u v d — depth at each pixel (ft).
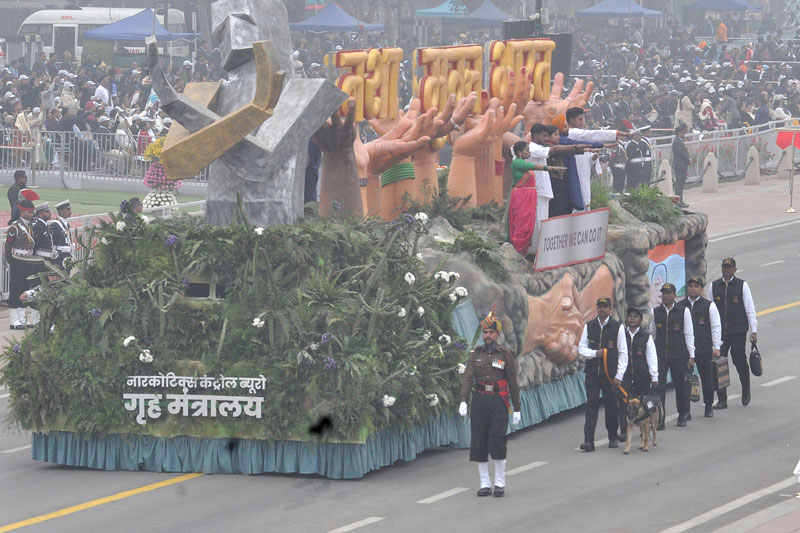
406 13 603.67
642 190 174.19
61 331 129.70
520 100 183.62
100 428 128.26
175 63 486.38
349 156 147.43
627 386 136.05
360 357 122.52
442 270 141.38
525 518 110.32
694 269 180.55
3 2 578.25
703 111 395.34
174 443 127.54
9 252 199.41
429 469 128.06
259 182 133.28
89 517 112.47
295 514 111.96
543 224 146.00
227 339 125.70
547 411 148.97
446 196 163.22
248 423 125.18
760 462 129.39
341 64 157.28
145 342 127.85
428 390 130.41
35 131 328.90
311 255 128.26
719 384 150.20
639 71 497.05
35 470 130.72
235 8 139.64
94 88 380.58
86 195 315.58
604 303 135.64
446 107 160.25
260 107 130.11
